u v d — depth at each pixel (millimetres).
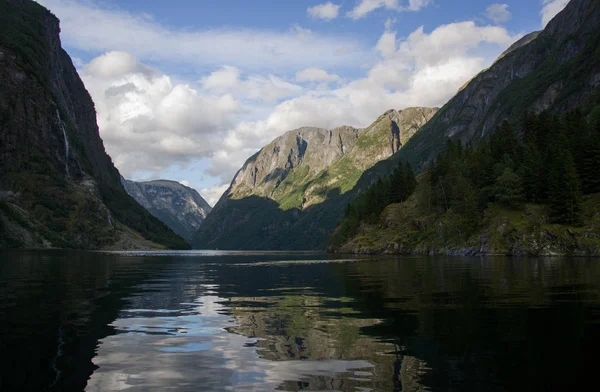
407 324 17062
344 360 12188
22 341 14391
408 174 171875
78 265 64000
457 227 116562
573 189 93938
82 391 9758
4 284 33438
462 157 157625
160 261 91625
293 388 9938
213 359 12453
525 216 101875
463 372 10945
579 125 120375
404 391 9617
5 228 163250
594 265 54531
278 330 16391
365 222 172750
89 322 17953
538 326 16188
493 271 46875
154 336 15445
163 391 9773
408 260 83562
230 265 74500
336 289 31219
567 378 10414
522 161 122688
